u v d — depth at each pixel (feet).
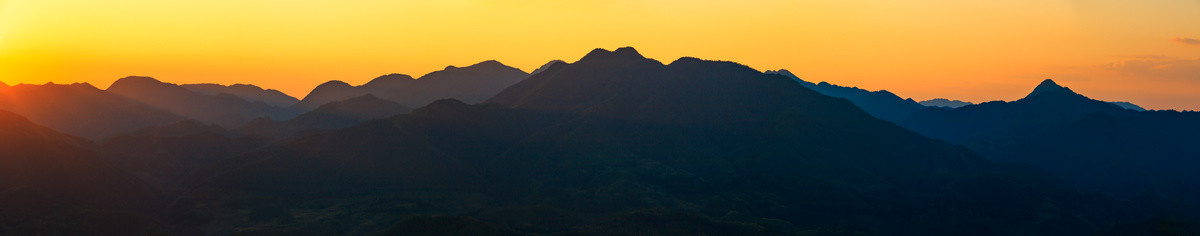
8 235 647.97
